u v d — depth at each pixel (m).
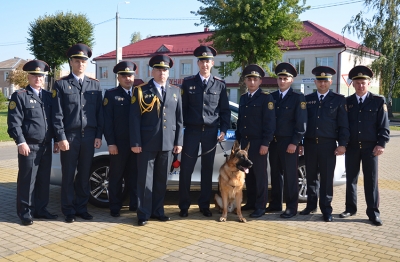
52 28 34.41
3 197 6.43
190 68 36.69
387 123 5.37
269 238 4.68
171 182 6.06
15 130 4.90
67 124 5.19
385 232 4.97
